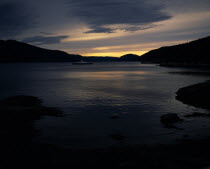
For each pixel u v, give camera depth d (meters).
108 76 68.19
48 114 16.92
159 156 8.89
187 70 102.94
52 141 11.07
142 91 31.70
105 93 29.66
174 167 7.89
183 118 15.62
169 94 28.42
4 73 84.44
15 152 9.54
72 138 11.57
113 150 9.73
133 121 15.22
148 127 13.63
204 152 9.29
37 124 14.19
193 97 23.56
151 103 22.08
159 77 61.56
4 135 11.91
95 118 16.09
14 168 8.02
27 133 12.33
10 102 21.44
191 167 7.89
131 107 20.20
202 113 16.86
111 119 15.81
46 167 8.10
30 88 35.81
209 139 11.05
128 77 62.91
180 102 22.34
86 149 9.88
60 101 23.38
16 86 38.91
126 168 7.89
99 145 10.43
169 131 12.66
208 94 22.75
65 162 8.51
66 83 45.03
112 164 8.27
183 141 10.80
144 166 8.03
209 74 72.75
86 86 39.16
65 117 16.30
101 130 13.09
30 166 8.17
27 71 102.38
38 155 9.20
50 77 63.97
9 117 15.68
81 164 8.30
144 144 10.47
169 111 18.36
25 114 16.64
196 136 11.59
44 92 30.88
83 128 13.49
